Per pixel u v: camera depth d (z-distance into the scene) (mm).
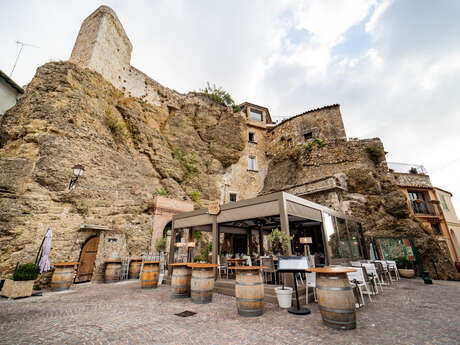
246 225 12086
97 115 13195
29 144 9641
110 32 17031
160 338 3248
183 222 9664
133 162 14477
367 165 15617
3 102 11164
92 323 3965
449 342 2994
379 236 12742
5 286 6441
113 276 9609
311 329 3570
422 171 19766
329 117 19828
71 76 12258
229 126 21938
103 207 11250
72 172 10320
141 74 19406
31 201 8617
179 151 18906
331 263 7996
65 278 7551
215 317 4316
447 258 13000
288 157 20422
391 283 9000
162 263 12352
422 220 16781
